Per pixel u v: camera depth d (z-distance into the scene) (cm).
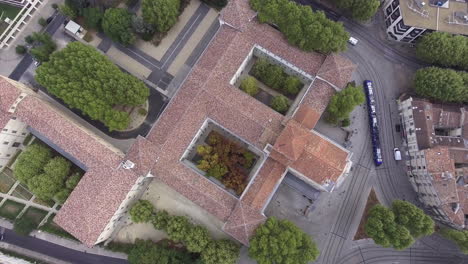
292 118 6919
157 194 7831
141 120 8144
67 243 7788
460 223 6912
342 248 7594
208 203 6906
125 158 6938
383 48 8319
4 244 7831
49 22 8419
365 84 8019
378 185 7812
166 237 7638
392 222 6712
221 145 7569
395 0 7738
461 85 7256
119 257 7694
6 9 8344
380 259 7569
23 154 7419
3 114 7144
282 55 7331
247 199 6775
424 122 7350
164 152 7019
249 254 6731
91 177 6906
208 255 6800
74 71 7250
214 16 8406
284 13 7256
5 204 7838
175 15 8025
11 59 8369
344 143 7906
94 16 7912
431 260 7575
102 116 7438
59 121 7225
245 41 7356
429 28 7444
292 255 6519
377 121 7969
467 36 7581
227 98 7056
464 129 7512
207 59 7294
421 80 7456
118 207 6819
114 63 8325
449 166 6944
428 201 7412
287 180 7475
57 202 7619
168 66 8306
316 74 7175
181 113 7112
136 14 8412
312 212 7706
